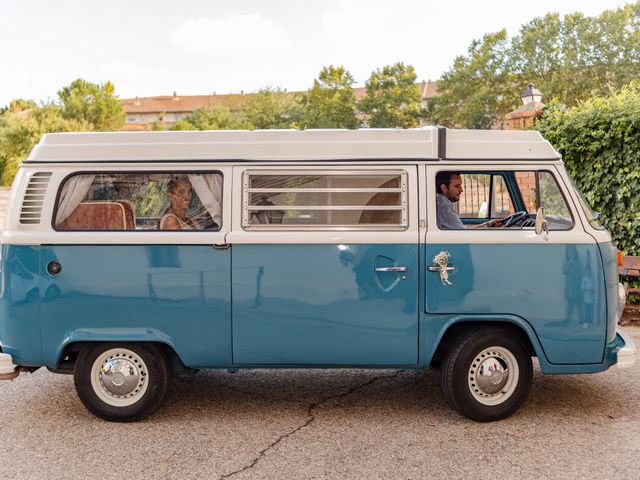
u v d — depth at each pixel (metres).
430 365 5.11
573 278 4.68
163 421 5.00
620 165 8.41
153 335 4.80
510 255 4.69
